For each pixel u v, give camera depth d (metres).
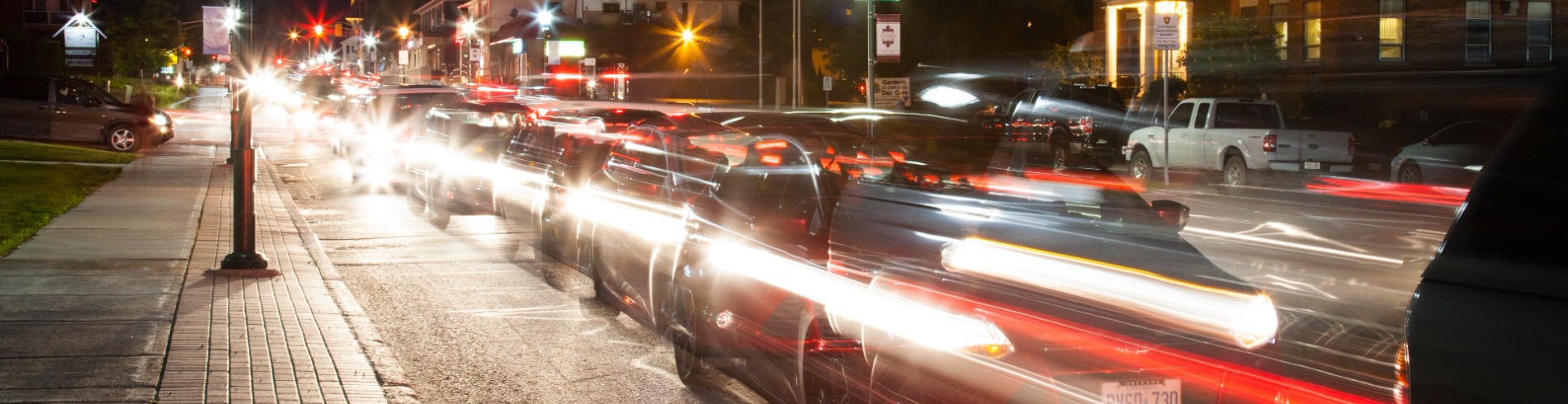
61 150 24.97
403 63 99.06
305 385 6.20
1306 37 36.75
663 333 7.10
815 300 5.41
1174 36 21.42
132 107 28.22
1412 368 2.42
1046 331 4.40
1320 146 21.06
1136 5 40.94
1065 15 52.66
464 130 15.36
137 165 23.09
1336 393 4.87
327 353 7.02
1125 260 4.90
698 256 6.42
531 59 72.56
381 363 6.94
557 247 11.51
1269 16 37.97
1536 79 31.80
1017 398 4.30
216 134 35.88
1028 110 24.94
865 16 51.84
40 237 11.85
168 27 66.88
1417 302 2.44
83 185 18.11
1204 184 21.58
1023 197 6.39
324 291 9.26
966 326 4.44
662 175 7.62
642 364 7.10
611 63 70.25
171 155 26.61
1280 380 4.64
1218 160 21.75
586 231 9.16
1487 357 2.26
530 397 6.36
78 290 8.79
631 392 6.47
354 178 20.36
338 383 6.27
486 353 7.38
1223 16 35.38
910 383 4.66
